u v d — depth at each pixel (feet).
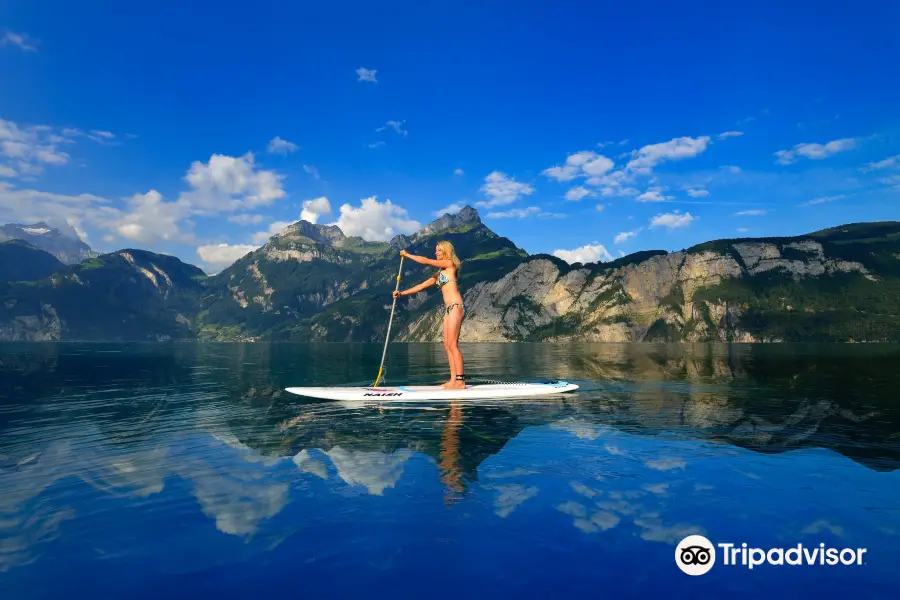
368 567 12.70
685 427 31.07
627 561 13.05
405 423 32.81
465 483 19.54
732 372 84.12
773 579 12.07
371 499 17.69
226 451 24.84
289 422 33.22
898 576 12.24
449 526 15.30
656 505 17.07
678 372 85.05
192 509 16.75
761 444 26.25
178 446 25.89
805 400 44.78
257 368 97.71
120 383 63.16
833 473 20.74
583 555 13.38
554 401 44.34
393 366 107.14
